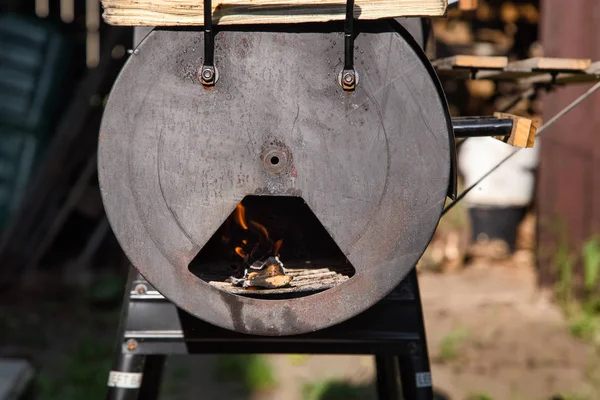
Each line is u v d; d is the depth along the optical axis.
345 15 4.09
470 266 13.67
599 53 11.08
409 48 4.17
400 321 5.14
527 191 13.76
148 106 4.18
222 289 4.31
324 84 4.19
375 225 4.29
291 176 4.24
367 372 9.23
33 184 12.48
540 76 6.08
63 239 14.20
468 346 10.05
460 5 5.89
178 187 4.23
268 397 8.56
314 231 5.14
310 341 5.11
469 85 13.92
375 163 4.24
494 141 13.69
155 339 5.09
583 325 10.47
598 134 11.00
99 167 4.20
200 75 4.16
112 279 12.16
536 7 14.02
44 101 13.30
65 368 9.44
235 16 4.10
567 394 8.56
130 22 4.09
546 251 11.88
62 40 13.42
